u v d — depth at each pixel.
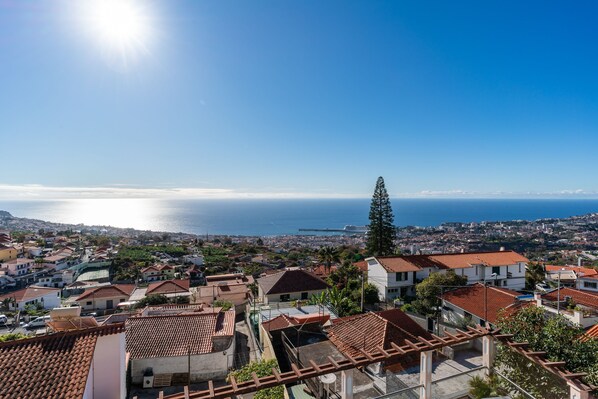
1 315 40.06
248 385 5.31
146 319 21.83
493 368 7.43
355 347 12.98
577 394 5.88
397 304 33.00
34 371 10.40
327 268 51.72
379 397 6.71
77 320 19.19
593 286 43.47
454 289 28.45
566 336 7.88
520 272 39.31
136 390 18.28
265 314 25.25
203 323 21.77
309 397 9.77
